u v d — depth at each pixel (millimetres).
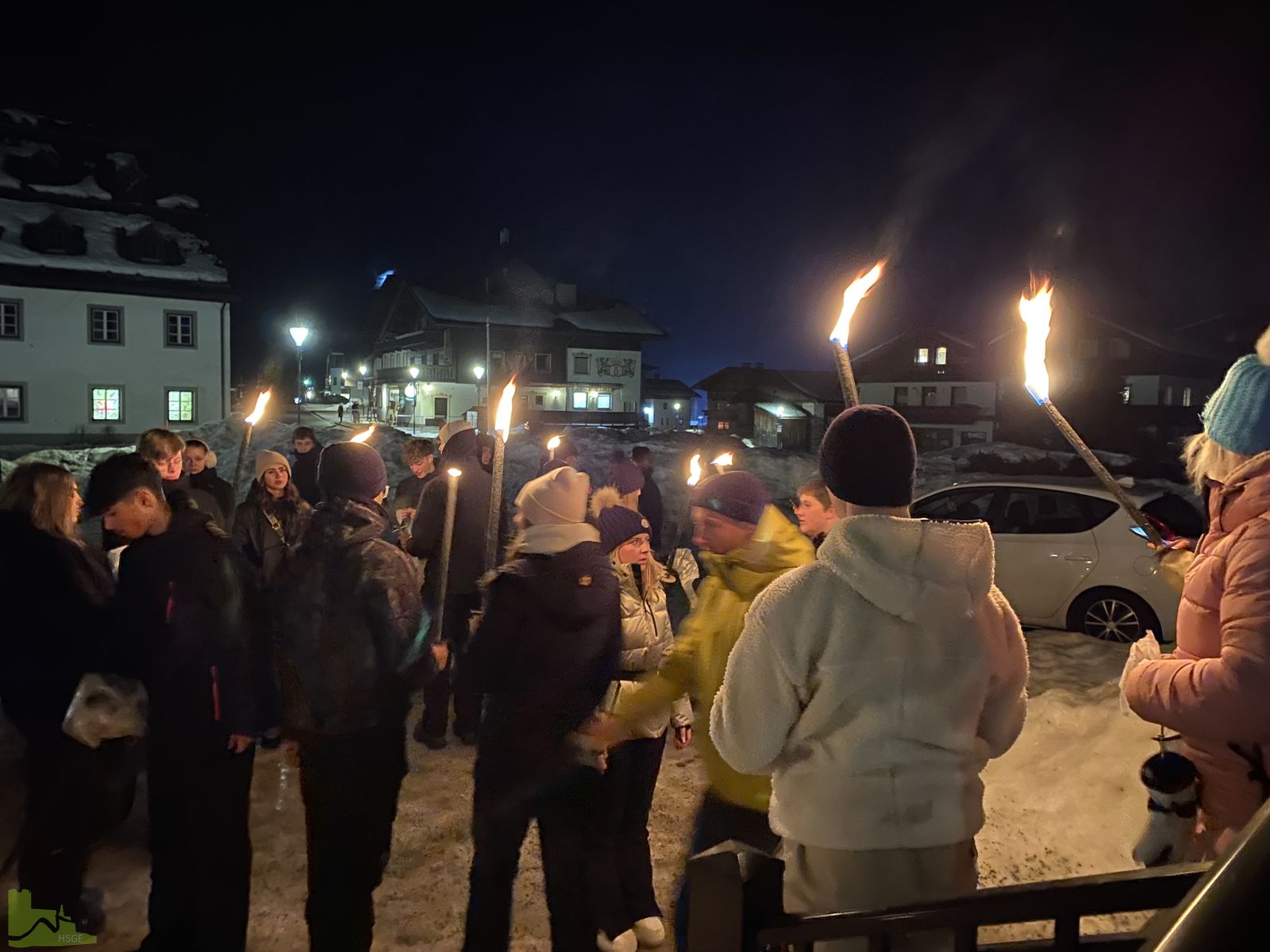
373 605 2762
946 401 41594
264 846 3955
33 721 3051
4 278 30750
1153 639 2008
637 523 3225
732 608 2439
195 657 2824
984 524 1708
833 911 1606
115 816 3209
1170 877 1101
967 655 1621
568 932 2809
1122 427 31062
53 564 2957
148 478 2859
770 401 50938
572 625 2738
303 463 8359
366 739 2779
